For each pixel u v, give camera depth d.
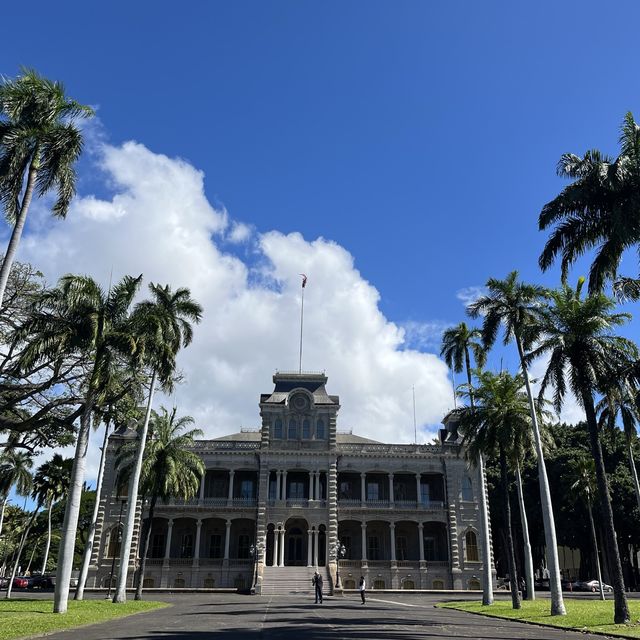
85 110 30.39
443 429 80.12
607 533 31.31
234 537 73.81
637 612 33.59
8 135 28.27
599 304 34.66
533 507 79.19
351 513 73.44
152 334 38.16
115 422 45.53
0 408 34.88
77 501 33.53
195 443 75.25
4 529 104.88
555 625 29.27
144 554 49.31
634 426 46.22
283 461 73.75
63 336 33.50
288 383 79.44
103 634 22.39
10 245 27.17
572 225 30.53
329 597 58.72
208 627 26.20
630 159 27.64
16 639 20.02
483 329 44.28
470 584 70.38
